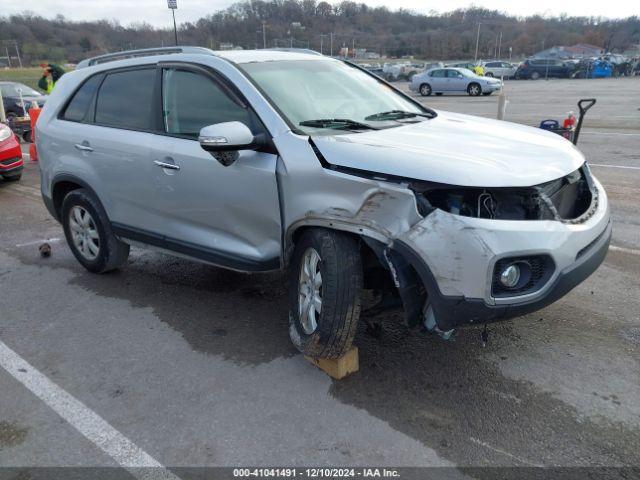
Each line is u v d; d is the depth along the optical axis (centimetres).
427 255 267
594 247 301
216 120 368
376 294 337
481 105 2117
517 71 4300
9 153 884
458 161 278
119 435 291
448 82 2816
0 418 309
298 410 305
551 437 277
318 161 306
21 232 658
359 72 455
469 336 374
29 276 516
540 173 284
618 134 1227
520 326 386
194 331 398
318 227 315
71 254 574
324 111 367
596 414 293
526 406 301
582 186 337
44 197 529
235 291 464
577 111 1709
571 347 358
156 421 301
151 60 423
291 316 350
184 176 382
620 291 435
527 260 270
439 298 269
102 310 438
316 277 324
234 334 391
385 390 319
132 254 564
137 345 382
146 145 407
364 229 287
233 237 372
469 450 270
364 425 291
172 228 411
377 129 349
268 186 334
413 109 428
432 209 269
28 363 364
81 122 475
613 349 354
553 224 275
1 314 437
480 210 269
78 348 381
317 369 343
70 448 283
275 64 396
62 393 329
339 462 266
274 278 488
